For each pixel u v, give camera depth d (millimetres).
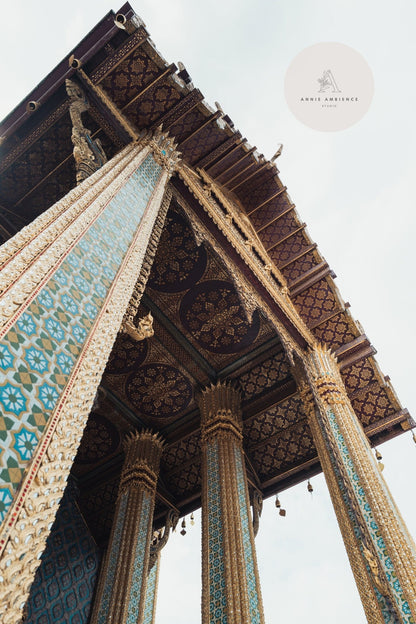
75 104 7230
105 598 7648
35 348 2760
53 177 8742
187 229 8977
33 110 7734
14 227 9195
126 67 7656
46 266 3301
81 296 3512
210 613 6281
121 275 4215
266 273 9602
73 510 10922
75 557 10188
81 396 2934
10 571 1920
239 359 10266
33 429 2438
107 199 4844
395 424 9633
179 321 9906
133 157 6445
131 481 9508
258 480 10977
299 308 10273
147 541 8664
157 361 10180
